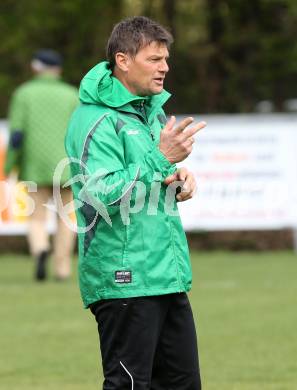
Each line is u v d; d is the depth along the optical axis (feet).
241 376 77.51
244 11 211.41
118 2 210.79
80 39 213.05
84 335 95.40
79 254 51.37
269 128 158.71
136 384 50.49
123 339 50.57
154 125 52.80
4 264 155.94
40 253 130.52
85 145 50.29
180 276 51.11
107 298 50.29
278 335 93.45
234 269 143.23
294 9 197.06
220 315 104.22
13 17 210.79
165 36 51.42
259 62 213.46
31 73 213.05
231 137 158.92
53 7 209.36
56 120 128.88
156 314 50.72
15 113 129.08
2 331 97.50
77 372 80.33
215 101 214.48
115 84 51.42
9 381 77.25
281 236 177.47
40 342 92.32
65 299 116.67
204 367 80.84
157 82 51.52
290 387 73.82
